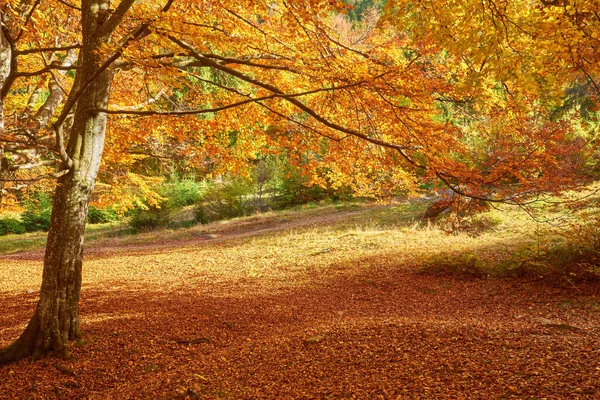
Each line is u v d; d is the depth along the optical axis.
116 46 4.89
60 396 5.45
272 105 7.54
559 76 3.58
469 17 3.40
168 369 5.84
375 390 4.04
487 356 4.46
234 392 4.57
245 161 8.83
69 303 6.61
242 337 6.83
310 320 7.34
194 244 19.12
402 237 14.16
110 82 6.59
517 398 3.56
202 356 6.14
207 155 9.17
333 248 13.88
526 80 3.33
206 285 10.98
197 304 9.06
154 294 10.25
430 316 6.87
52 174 5.81
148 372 5.86
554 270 8.27
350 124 6.82
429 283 9.35
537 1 3.71
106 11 6.27
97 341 6.80
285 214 24.30
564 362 4.12
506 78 3.39
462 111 6.30
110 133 8.74
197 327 7.45
